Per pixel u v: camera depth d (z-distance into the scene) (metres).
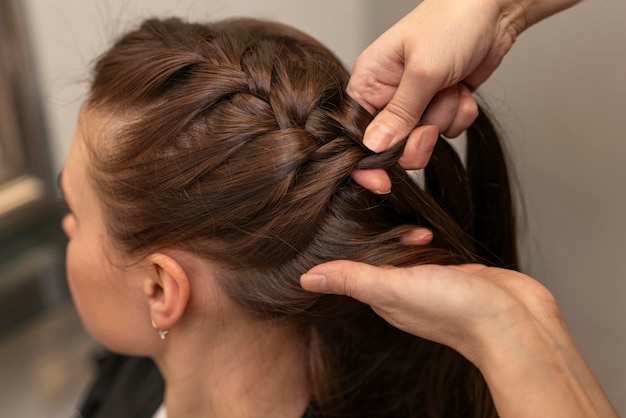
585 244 0.84
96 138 0.60
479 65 0.61
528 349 0.48
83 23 1.13
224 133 0.53
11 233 1.23
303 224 0.54
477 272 0.56
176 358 0.68
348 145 0.54
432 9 0.55
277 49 0.60
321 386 0.69
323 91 0.55
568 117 0.80
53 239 1.26
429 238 0.56
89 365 1.28
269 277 0.57
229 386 0.67
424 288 0.49
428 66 0.52
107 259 0.64
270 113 0.54
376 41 0.56
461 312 0.49
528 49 0.82
